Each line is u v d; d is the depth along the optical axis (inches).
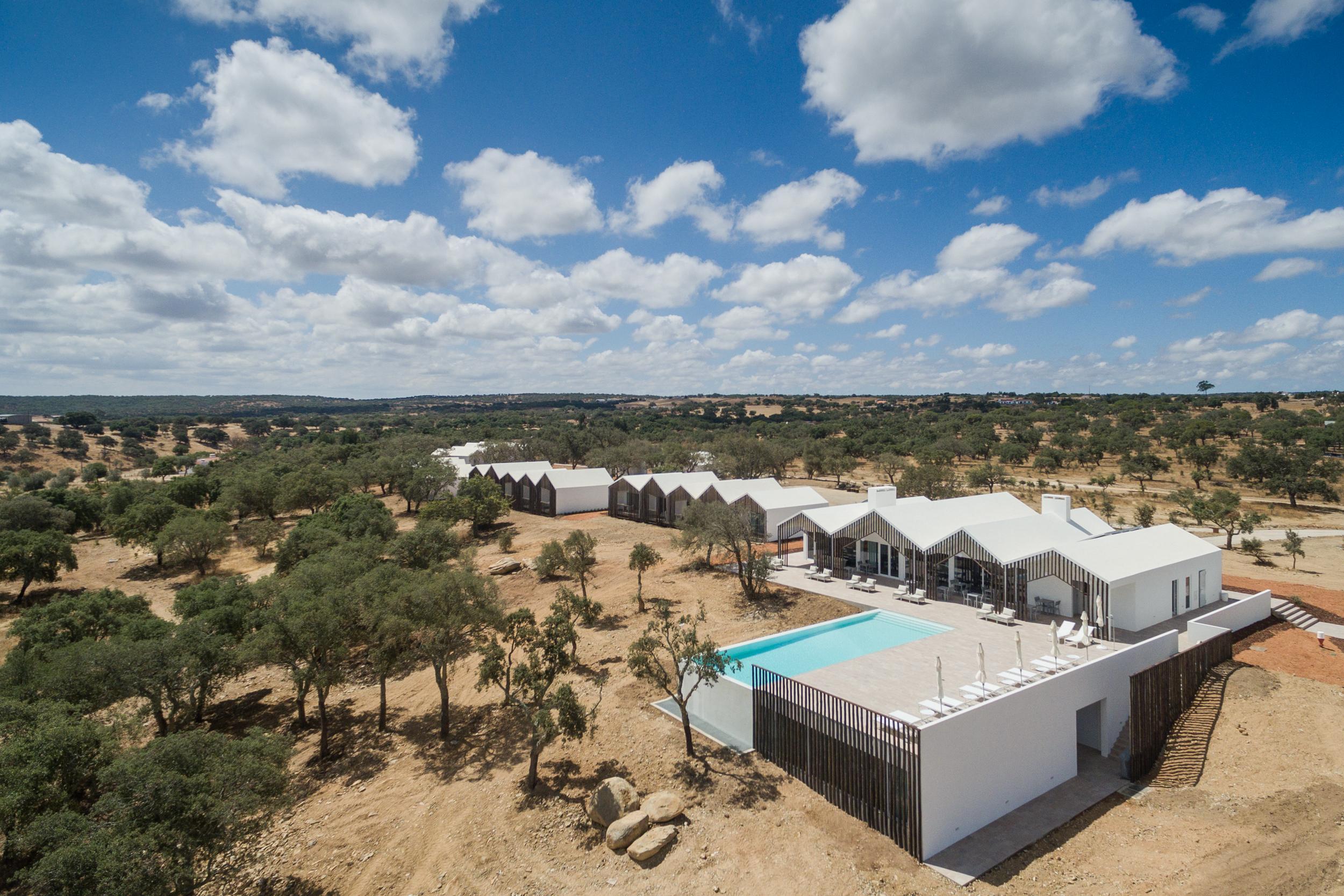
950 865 605.6
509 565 1633.9
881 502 1422.2
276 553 1947.6
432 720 956.0
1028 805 710.5
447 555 1598.2
